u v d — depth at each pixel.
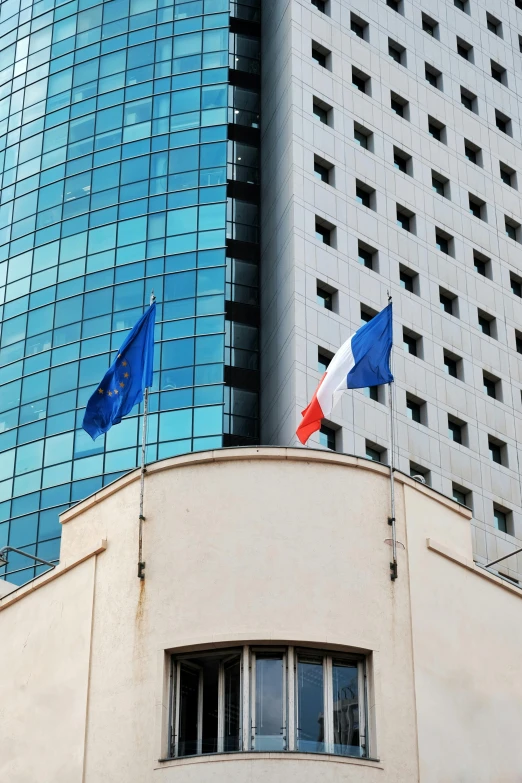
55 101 103.25
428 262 93.75
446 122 100.56
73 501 88.75
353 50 97.25
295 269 86.00
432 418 88.38
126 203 96.81
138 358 41.94
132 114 99.75
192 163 96.81
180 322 91.62
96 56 103.06
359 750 33.47
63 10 106.44
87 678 35.16
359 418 83.94
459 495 87.81
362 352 40.72
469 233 97.56
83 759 34.09
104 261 95.50
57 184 100.06
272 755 32.44
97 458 89.44
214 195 95.56
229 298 91.94
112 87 101.38
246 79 99.94
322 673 34.00
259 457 35.94
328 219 89.50
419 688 34.53
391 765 33.16
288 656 33.81
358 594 34.78
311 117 92.44
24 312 97.00
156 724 33.38
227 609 34.09
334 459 36.19
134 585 35.28
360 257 90.69
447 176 98.38
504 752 35.34
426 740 34.00
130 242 95.38
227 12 101.69
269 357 88.44
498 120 105.06
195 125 98.12
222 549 34.88
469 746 34.75
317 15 96.69
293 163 89.69
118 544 36.25
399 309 90.25
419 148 97.56
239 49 100.81
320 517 35.38
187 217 95.12
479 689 35.75
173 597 34.62
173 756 33.31
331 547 35.09
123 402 41.53
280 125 93.62
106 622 35.47
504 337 95.75
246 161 97.00
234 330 90.88
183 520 35.50
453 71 103.06
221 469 35.88
